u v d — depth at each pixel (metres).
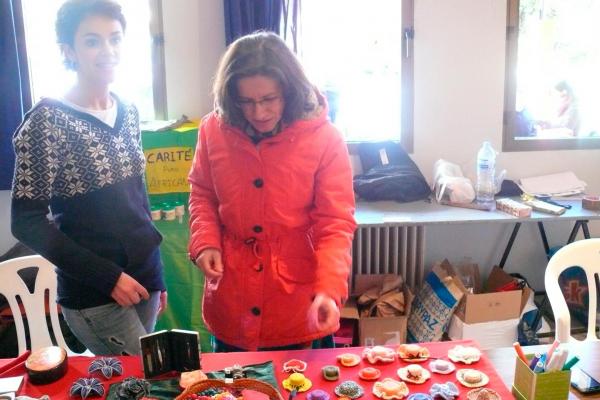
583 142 2.98
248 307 1.36
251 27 2.56
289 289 1.34
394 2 2.80
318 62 2.85
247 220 1.34
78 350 2.33
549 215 2.45
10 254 2.60
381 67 2.86
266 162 1.29
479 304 2.51
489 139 2.94
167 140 2.39
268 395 1.05
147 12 2.67
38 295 1.77
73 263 1.33
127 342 1.48
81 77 1.36
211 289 1.42
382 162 2.85
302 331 1.36
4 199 2.72
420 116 2.89
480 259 3.08
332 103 2.81
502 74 2.87
